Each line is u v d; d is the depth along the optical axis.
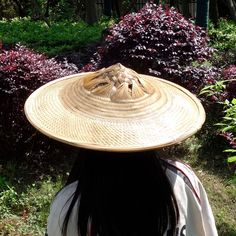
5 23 12.80
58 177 5.31
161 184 1.42
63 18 17.02
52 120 1.43
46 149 5.80
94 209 1.39
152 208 1.40
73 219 1.44
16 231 4.41
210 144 6.05
